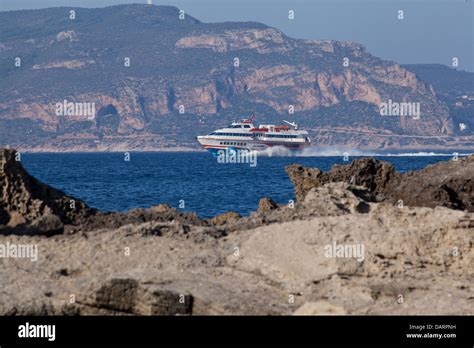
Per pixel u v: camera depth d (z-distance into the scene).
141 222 89.88
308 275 65.38
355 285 63.97
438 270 67.81
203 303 62.19
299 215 86.50
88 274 68.69
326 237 68.75
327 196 89.81
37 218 85.69
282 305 62.50
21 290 65.25
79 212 90.75
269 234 70.44
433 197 97.31
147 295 62.72
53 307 63.34
